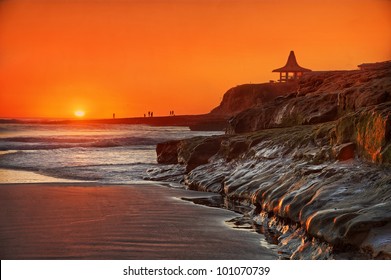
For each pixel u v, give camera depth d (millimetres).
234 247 11750
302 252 10625
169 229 13445
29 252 11297
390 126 13227
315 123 25547
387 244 8852
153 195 19328
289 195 13031
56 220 14391
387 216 9562
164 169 26500
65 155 38094
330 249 9820
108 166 30047
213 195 19500
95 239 12367
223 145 24812
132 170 28094
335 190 12141
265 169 18328
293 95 32781
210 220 14664
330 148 15672
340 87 28688
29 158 35438
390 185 11336
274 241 12242
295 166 15984
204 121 117938
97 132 94188
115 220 14492
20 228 13383
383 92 20781
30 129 102250
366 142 14109
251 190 16719
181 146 28500
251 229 13508
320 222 10500
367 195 11414
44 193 19266
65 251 11391
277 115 29609
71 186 21438
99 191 20062
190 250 11516
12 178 24734
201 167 23953
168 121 151250
